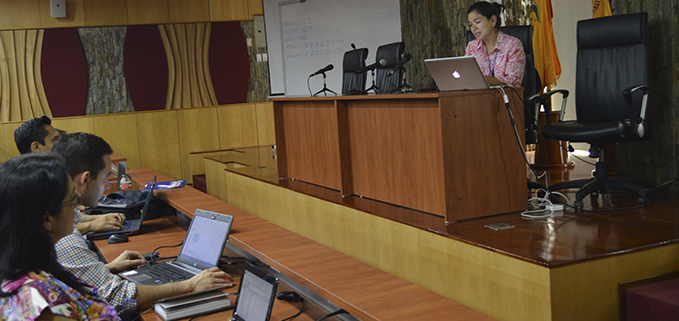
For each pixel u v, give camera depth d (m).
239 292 1.85
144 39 7.80
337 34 7.33
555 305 1.89
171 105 8.04
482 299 2.19
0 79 7.21
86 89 7.59
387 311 1.65
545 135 3.35
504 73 3.44
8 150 7.28
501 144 2.69
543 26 5.43
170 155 8.05
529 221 2.56
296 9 7.62
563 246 2.10
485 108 2.63
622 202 2.96
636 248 2.04
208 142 8.23
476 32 3.47
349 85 5.46
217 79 8.22
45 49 7.36
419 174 2.82
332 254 2.24
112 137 7.73
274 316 1.93
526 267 1.96
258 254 2.30
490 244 2.16
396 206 3.02
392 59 4.87
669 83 3.27
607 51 3.42
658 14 3.34
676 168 3.23
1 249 1.16
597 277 1.96
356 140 3.35
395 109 2.95
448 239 2.34
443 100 2.53
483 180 2.65
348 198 3.33
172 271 2.26
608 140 3.06
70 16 7.43
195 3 8.00
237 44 8.26
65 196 1.25
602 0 5.45
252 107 8.42
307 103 3.86
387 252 2.77
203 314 1.93
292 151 4.20
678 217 2.54
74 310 1.20
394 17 6.83
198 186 7.23
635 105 3.24
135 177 4.88
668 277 2.11
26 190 1.17
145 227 3.28
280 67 7.93
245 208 4.77
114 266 2.34
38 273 1.19
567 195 3.28
